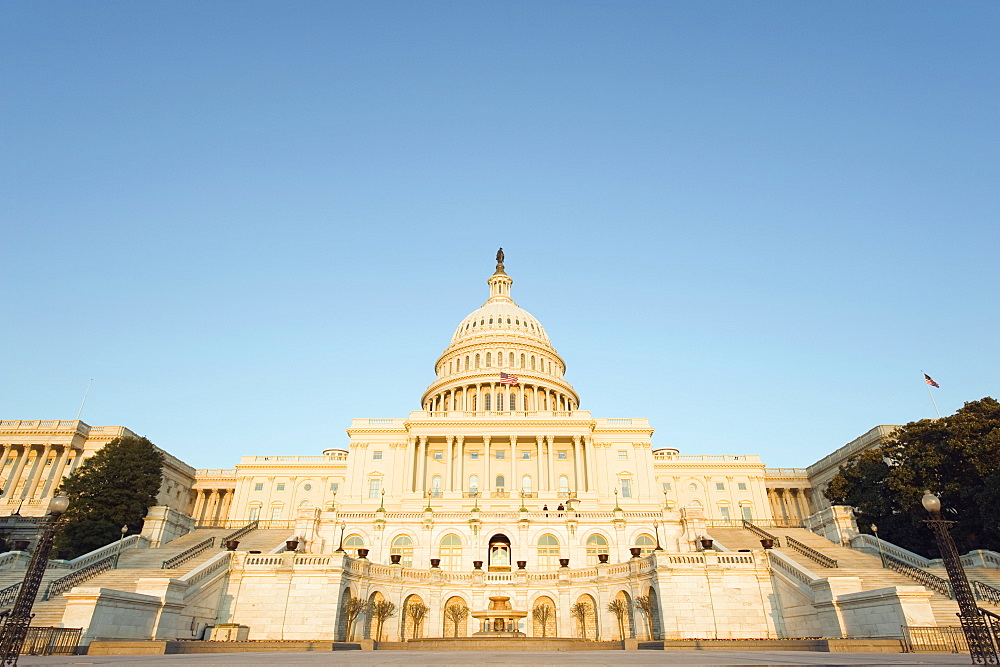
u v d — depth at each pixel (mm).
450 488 77375
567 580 42312
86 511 54844
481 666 13586
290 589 35438
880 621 25609
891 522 47438
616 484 79375
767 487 93250
